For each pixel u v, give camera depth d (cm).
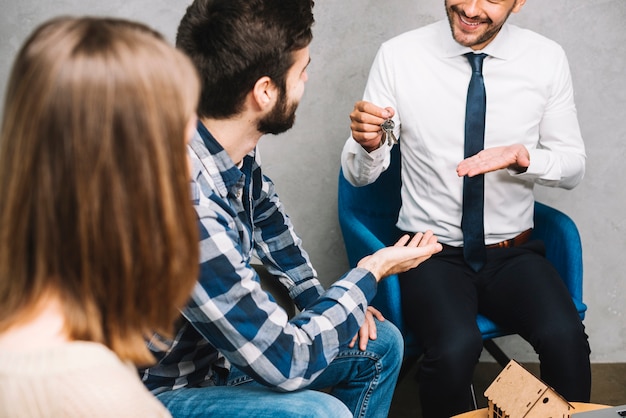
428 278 199
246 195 154
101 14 234
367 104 188
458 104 205
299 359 136
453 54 204
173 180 73
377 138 197
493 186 207
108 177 68
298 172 252
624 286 264
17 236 70
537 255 208
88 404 71
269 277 183
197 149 136
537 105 207
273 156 250
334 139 249
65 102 67
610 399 243
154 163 70
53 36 69
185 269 77
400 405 235
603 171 252
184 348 144
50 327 74
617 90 245
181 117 73
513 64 205
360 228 209
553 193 255
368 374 167
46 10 233
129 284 72
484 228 209
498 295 201
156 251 73
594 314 267
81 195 68
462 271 205
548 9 237
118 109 68
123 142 69
